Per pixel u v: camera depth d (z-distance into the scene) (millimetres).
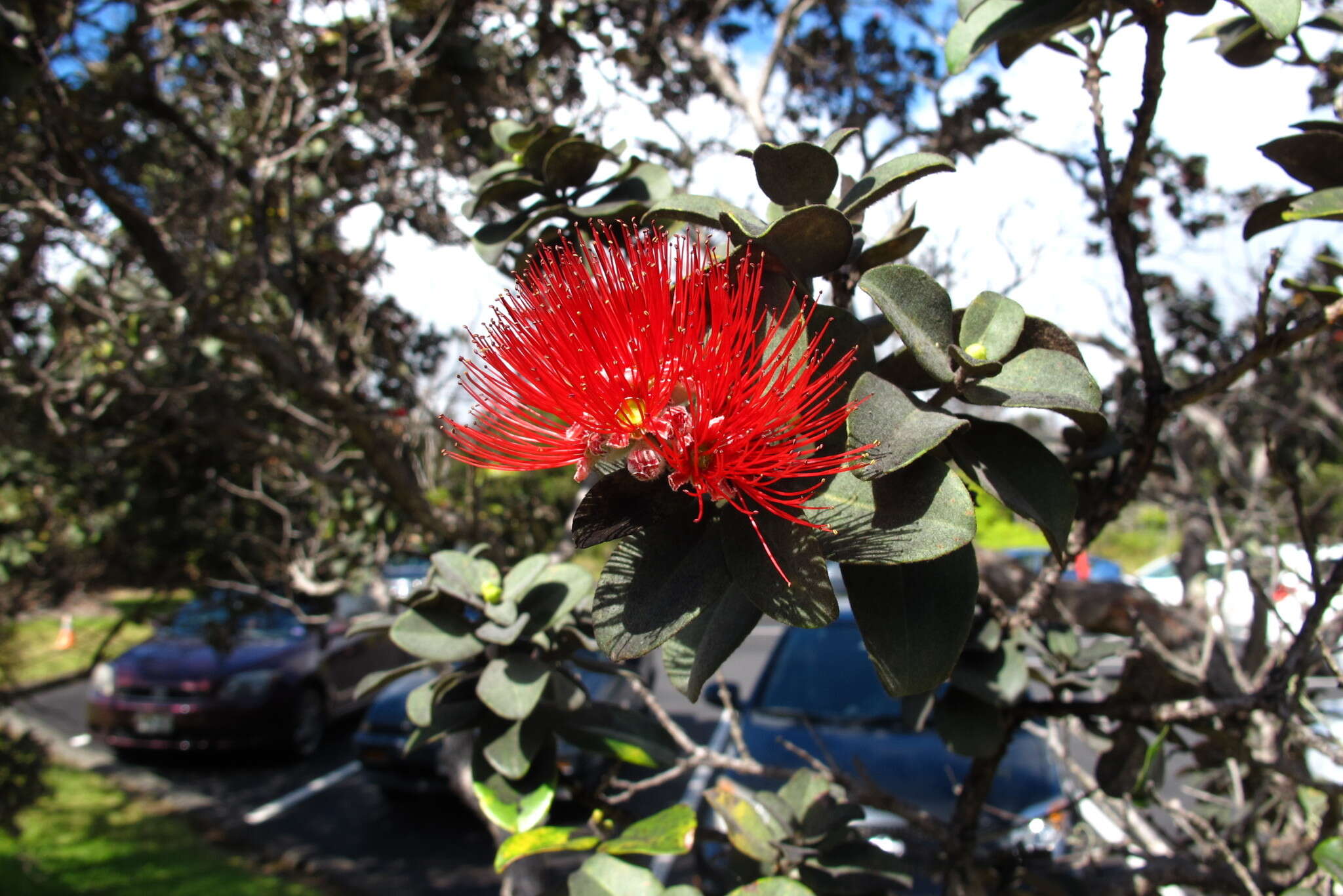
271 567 4867
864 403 986
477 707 1645
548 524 4133
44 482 5094
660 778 1970
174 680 8711
